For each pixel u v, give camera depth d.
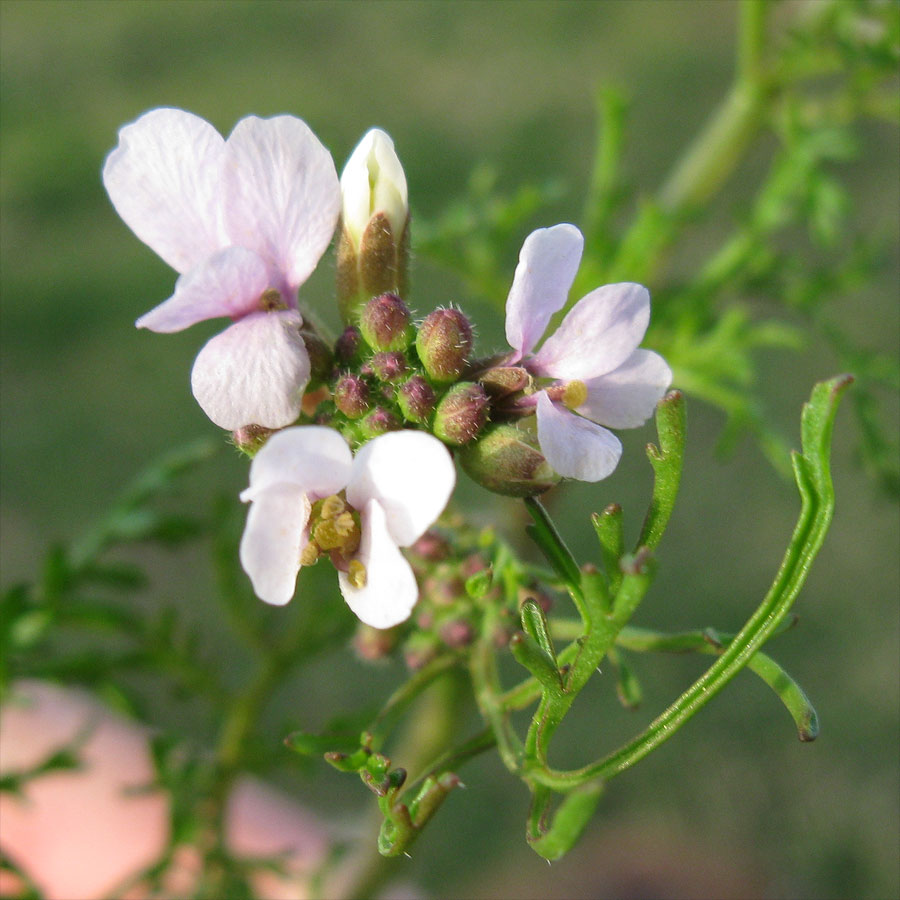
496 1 0.58
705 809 0.32
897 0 0.20
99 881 0.30
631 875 0.31
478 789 0.33
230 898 0.19
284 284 0.16
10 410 0.40
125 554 0.36
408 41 0.56
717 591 0.34
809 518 0.15
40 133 0.52
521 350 0.16
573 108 0.49
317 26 0.58
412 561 0.17
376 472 0.15
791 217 0.21
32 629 0.19
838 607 0.35
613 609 0.15
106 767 0.32
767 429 0.20
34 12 0.62
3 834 0.30
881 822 0.31
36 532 0.36
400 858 0.20
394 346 0.16
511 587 0.17
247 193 0.15
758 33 0.20
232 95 0.53
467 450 0.16
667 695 0.33
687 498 0.37
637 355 0.16
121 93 0.54
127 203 0.16
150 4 0.62
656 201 0.20
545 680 0.15
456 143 0.48
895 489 0.20
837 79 0.42
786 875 0.31
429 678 0.17
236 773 0.20
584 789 0.14
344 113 0.50
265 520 0.15
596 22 0.55
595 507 0.36
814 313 0.21
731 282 0.21
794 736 0.33
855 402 0.20
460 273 0.21
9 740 0.31
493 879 0.32
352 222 0.16
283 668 0.20
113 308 0.43
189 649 0.19
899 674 0.33
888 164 0.43
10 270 0.45
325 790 0.34
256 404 0.15
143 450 0.38
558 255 0.15
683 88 0.50
